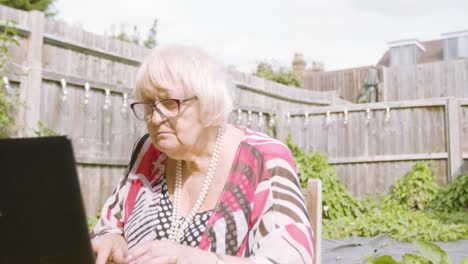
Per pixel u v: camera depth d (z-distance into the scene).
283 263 1.36
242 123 7.88
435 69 12.50
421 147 8.17
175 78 1.49
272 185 1.54
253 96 8.36
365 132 8.41
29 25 5.16
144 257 1.27
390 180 8.27
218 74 1.56
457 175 7.95
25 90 5.09
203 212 1.56
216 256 1.30
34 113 5.08
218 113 1.54
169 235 1.57
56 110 5.36
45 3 12.62
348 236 6.23
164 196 1.66
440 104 8.10
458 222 7.00
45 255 1.01
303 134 8.65
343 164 8.52
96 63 5.92
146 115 1.55
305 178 7.66
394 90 12.79
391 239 5.76
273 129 8.48
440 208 7.80
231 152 1.61
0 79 4.80
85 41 5.76
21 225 0.99
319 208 1.82
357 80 13.62
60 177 0.96
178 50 1.55
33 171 0.96
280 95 9.01
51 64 5.41
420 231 5.88
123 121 6.05
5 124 4.89
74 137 5.51
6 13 5.02
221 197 1.54
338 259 4.65
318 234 1.81
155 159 1.76
